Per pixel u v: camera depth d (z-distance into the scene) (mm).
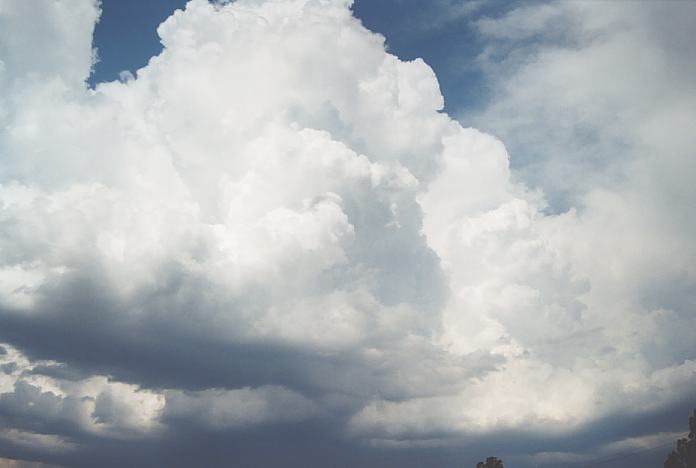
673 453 89250
